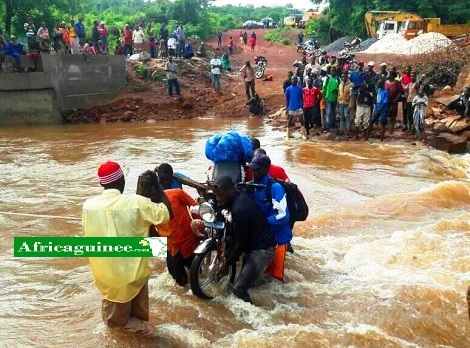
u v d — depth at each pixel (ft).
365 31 132.36
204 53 103.60
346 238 25.94
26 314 17.89
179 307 18.03
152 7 160.15
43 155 47.11
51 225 27.43
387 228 27.53
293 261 22.65
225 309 18.15
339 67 54.95
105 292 15.08
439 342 16.92
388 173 38.73
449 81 65.26
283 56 128.88
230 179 18.06
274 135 56.39
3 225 27.45
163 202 16.15
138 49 101.65
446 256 22.97
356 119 50.29
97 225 14.64
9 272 21.61
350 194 33.55
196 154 46.52
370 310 18.31
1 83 66.90
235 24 197.57
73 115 71.51
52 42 85.92
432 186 34.14
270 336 16.39
